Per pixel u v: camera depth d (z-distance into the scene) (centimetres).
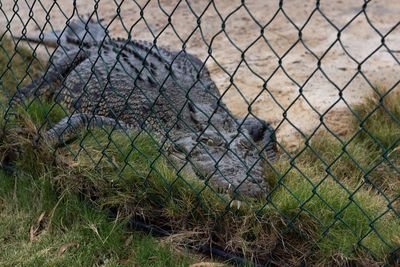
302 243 306
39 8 733
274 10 711
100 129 373
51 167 351
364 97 479
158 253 309
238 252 311
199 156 358
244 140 377
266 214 311
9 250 316
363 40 627
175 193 330
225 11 712
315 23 670
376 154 414
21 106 392
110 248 315
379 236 287
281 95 520
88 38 593
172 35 653
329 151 416
